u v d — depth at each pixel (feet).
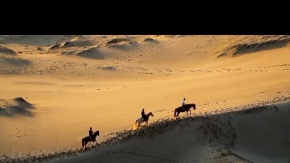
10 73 249.14
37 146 132.98
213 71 240.12
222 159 96.94
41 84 227.20
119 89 208.13
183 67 270.26
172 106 162.30
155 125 114.62
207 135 107.45
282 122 113.29
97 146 118.11
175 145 107.04
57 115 165.27
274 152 105.91
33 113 166.61
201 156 100.94
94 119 155.84
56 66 267.18
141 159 105.19
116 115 158.20
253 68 227.20
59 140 136.98
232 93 168.35
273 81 182.60
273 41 273.13
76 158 108.78
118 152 107.55
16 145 133.90
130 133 117.80
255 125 111.14
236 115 112.78
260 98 149.18
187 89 190.90
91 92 205.36
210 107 145.18
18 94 201.67
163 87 203.92
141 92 196.24
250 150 104.83
